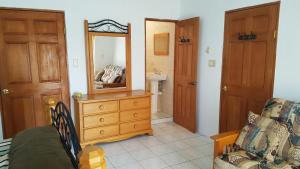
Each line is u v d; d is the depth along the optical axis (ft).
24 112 10.36
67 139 5.40
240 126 10.25
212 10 11.21
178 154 10.11
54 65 10.73
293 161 6.10
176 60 13.79
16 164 3.94
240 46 9.96
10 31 9.73
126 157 9.82
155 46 16.75
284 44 8.26
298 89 7.95
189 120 13.00
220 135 7.23
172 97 15.44
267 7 8.71
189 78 12.66
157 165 9.13
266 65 8.94
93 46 11.37
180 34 13.21
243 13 9.68
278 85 8.57
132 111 11.46
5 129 10.08
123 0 11.96
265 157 6.47
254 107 9.55
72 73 11.16
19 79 10.13
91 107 10.33
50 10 10.32
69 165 3.93
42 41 10.35
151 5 12.80
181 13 13.50
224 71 10.84
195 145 11.08
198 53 12.27
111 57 11.93
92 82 11.50
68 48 10.92
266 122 7.00
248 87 9.74
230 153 6.89
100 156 2.90
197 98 12.63
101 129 10.72
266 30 8.84
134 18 12.41
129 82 12.58
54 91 10.87
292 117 6.62
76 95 10.70
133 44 12.60
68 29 10.81
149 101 11.94
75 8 10.83
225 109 10.96
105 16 11.60
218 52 11.05
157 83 16.43
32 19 10.05
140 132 11.85
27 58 10.17
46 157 4.13
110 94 11.55
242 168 6.09
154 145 11.09
